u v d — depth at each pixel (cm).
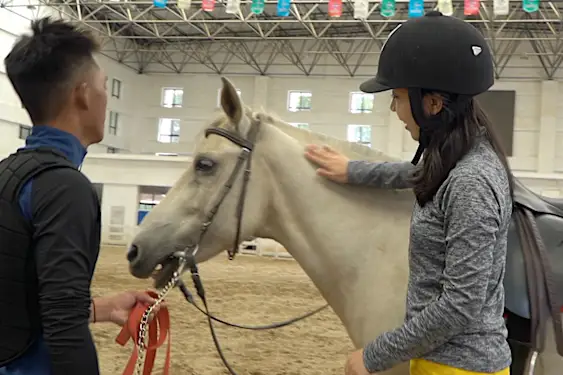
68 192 104
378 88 139
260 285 856
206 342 501
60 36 110
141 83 2192
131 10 1831
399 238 179
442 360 121
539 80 1853
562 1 1575
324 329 573
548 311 155
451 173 121
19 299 104
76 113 113
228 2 1092
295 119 2061
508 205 122
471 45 129
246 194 187
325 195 186
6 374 107
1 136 1633
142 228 188
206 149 189
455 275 113
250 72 2114
